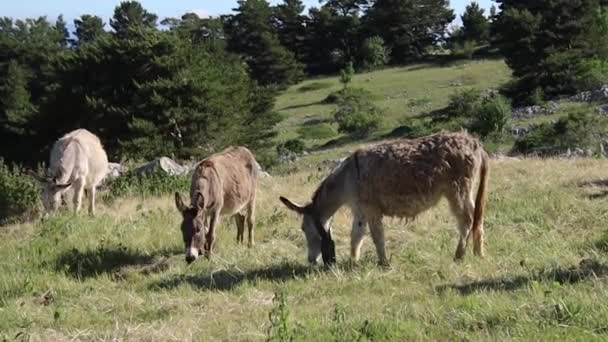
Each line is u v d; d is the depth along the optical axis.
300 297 7.73
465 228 8.80
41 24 83.50
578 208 11.05
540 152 26.50
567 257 8.33
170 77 34.88
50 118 36.75
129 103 34.97
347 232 10.95
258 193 14.45
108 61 35.66
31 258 10.27
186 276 9.02
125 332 6.79
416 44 89.00
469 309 6.54
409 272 8.41
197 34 94.62
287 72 79.06
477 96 46.62
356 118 45.50
